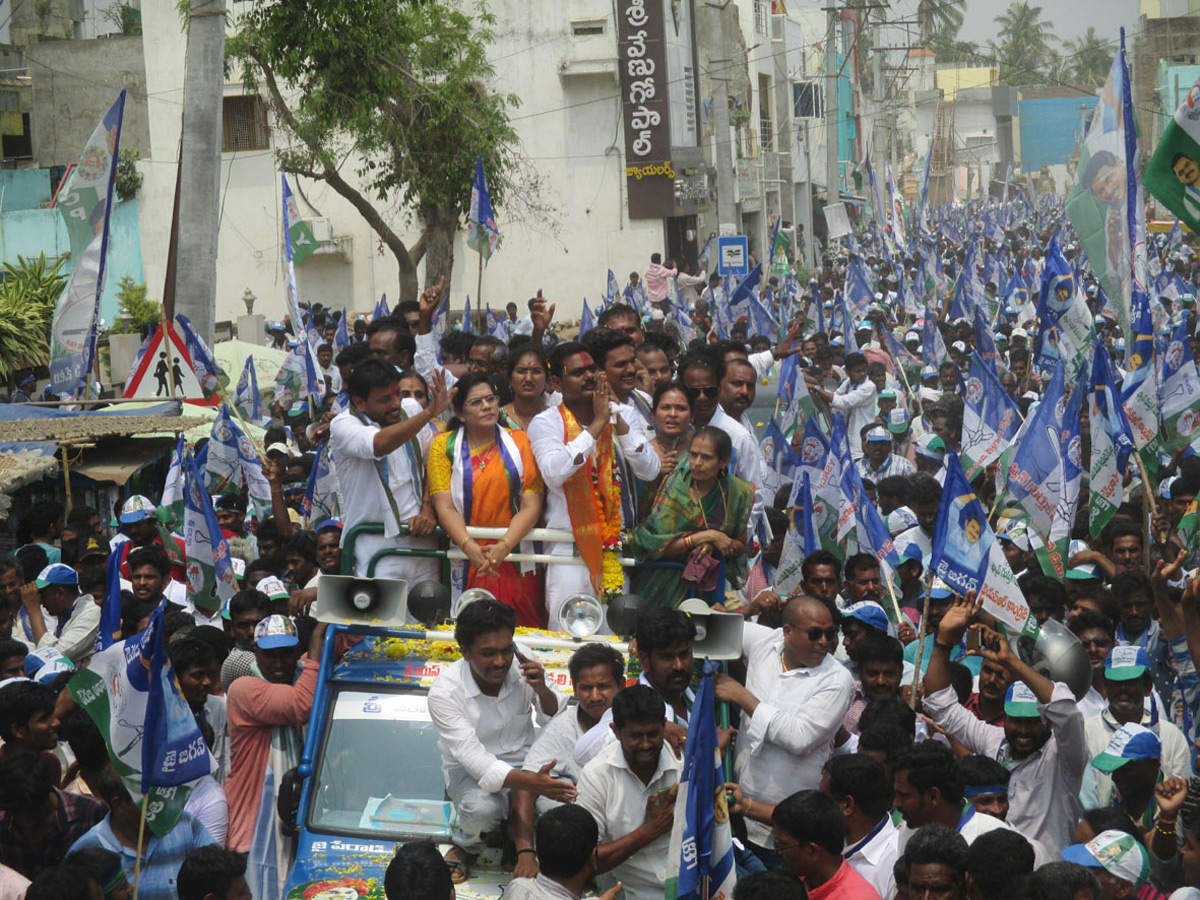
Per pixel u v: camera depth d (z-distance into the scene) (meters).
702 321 24.64
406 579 6.87
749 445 8.24
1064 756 6.25
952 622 6.64
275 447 11.14
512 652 5.77
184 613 7.58
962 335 20.12
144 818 5.38
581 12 37.38
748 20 52.69
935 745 5.38
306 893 5.49
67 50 40.69
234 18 35.62
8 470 11.55
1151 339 10.59
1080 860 5.09
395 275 38.00
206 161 16.48
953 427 13.12
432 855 4.88
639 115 37.41
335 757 6.05
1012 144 103.38
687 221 42.50
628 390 8.03
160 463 13.90
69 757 7.42
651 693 5.40
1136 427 10.64
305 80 34.62
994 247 46.12
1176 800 5.17
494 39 37.78
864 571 8.38
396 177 28.56
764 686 6.35
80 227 14.75
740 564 7.27
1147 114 69.06
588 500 6.62
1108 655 7.03
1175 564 7.35
